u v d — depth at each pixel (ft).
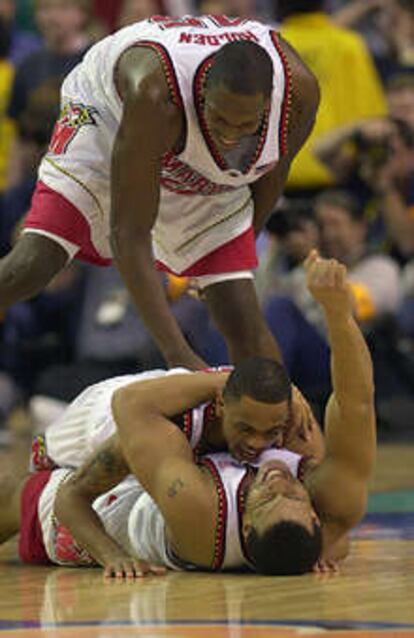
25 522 44.60
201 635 31.55
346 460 40.50
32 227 47.60
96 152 46.91
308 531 39.55
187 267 49.37
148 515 42.52
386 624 32.58
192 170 45.27
